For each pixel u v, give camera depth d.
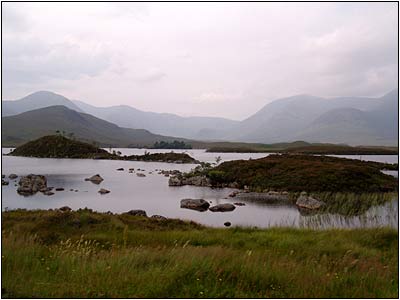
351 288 9.01
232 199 55.06
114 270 9.32
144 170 114.25
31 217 23.75
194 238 19.00
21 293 7.73
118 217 27.22
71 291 7.93
